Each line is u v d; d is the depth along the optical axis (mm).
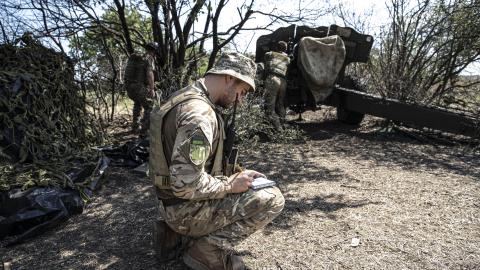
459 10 7750
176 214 2289
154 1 6539
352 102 7234
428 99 7918
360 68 9070
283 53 6547
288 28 7281
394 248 2914
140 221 3410
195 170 2041
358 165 5098
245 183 2316
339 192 4070
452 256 2811
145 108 6422
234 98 2314
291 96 7254
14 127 4004
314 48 6762
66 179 3580
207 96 2240
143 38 7551
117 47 8062
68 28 6859
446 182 4371
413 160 5344
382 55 8500
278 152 5754
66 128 4836
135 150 4984
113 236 3150
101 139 5645
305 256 2809
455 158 5441
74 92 5402
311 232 3162
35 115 4348
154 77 6824
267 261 2748
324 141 6500
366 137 6797
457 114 6121
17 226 3074
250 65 2303
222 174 2404
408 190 4113
